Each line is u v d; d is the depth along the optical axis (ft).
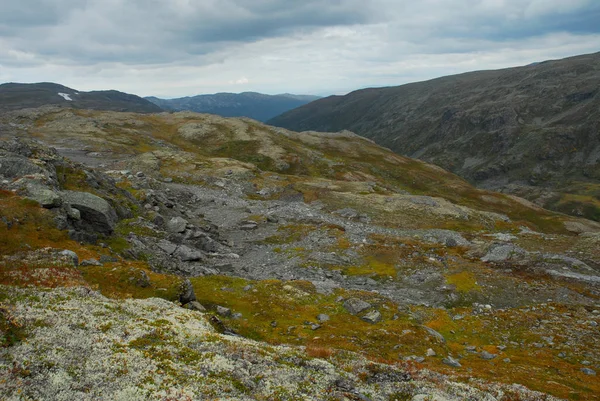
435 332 117.08
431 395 65.92
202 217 283.18
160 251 169.78
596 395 80.43
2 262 92.84
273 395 57.72
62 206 143.13
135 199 232.94
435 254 215.31
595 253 217.77
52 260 102.68
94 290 90.99
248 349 73.46
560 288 168.96
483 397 69.62
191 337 73.46
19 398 44.01
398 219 320.91
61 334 61.11
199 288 135.33
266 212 307.58
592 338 119.14
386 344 104.73
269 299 132.16
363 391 65.72
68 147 512.22
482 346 114.83
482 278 180.75
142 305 86.99
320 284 158.51
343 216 319.68
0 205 124.26
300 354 78.23
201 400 52.26
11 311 64.18
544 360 103.76
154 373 56.44
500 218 414.21
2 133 558.97
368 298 145.18
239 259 203.51
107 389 50.19
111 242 151.23
